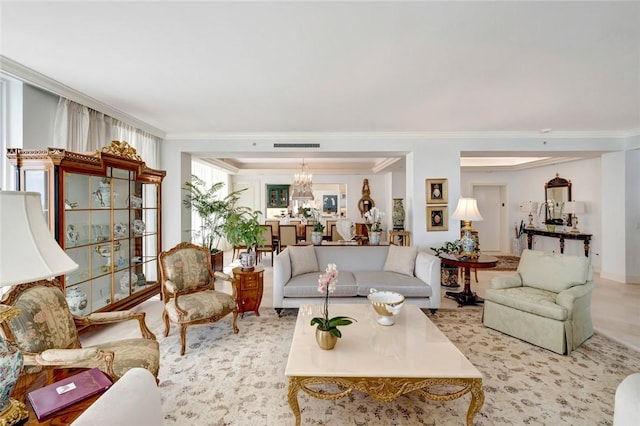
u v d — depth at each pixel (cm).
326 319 192
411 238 491
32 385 127
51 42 211
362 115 383
